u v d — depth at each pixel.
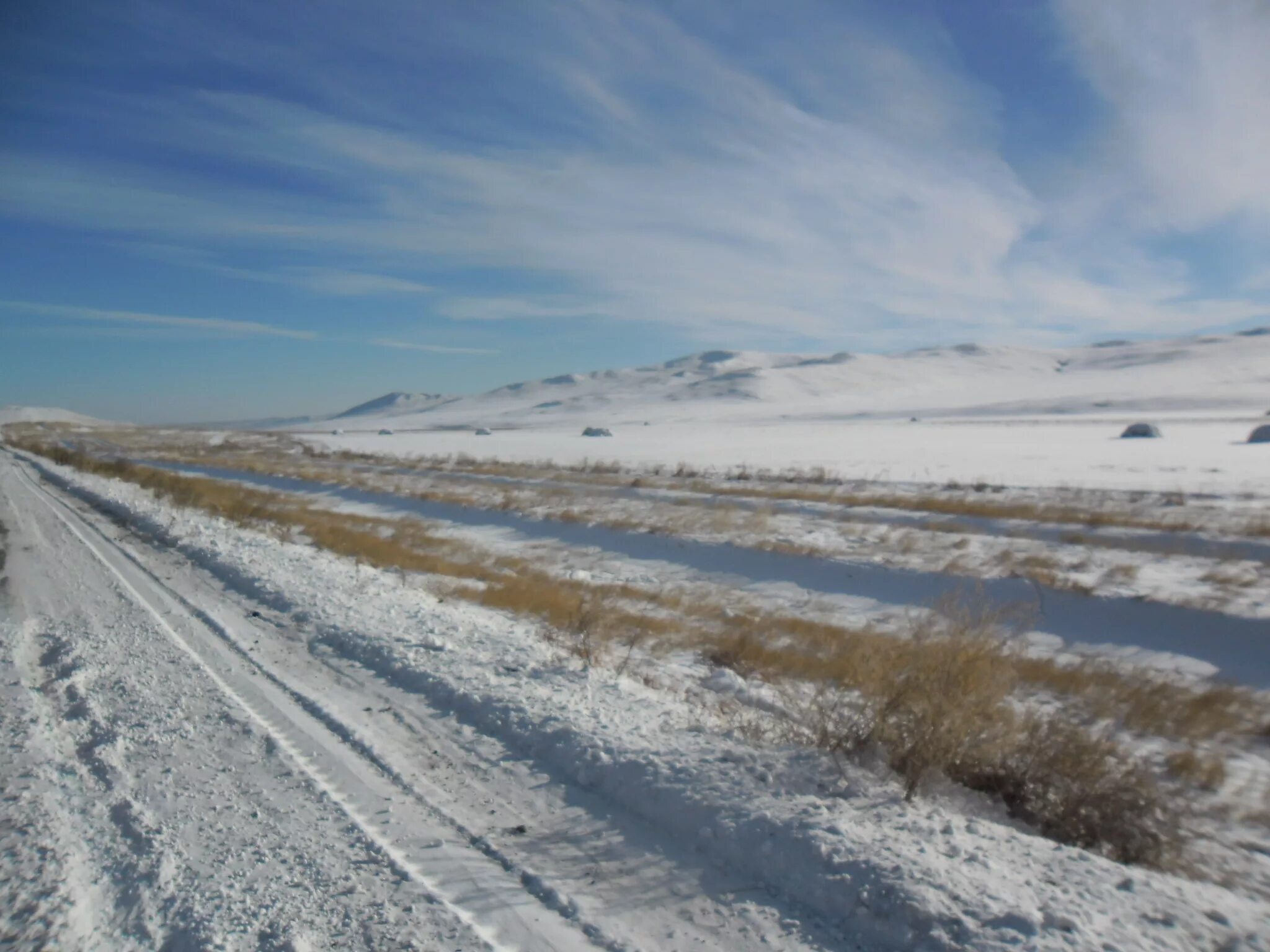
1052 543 18.20
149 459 62.81
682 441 83.88
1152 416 124.75
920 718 5.66
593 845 4.99
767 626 13.11
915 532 20.00
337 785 5.85
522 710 7.10
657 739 6.31
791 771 5.62
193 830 5.18
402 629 10.36
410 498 33.31
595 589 15.85
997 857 4.46
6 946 4.03
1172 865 5.14
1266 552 15.79
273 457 63.53
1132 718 8.52
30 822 5.31
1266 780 7.11
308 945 3.98
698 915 4.24
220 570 14.94
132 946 4.04
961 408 183.25
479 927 4.14
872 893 4.13
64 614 11.49
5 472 42.31
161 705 7.56
